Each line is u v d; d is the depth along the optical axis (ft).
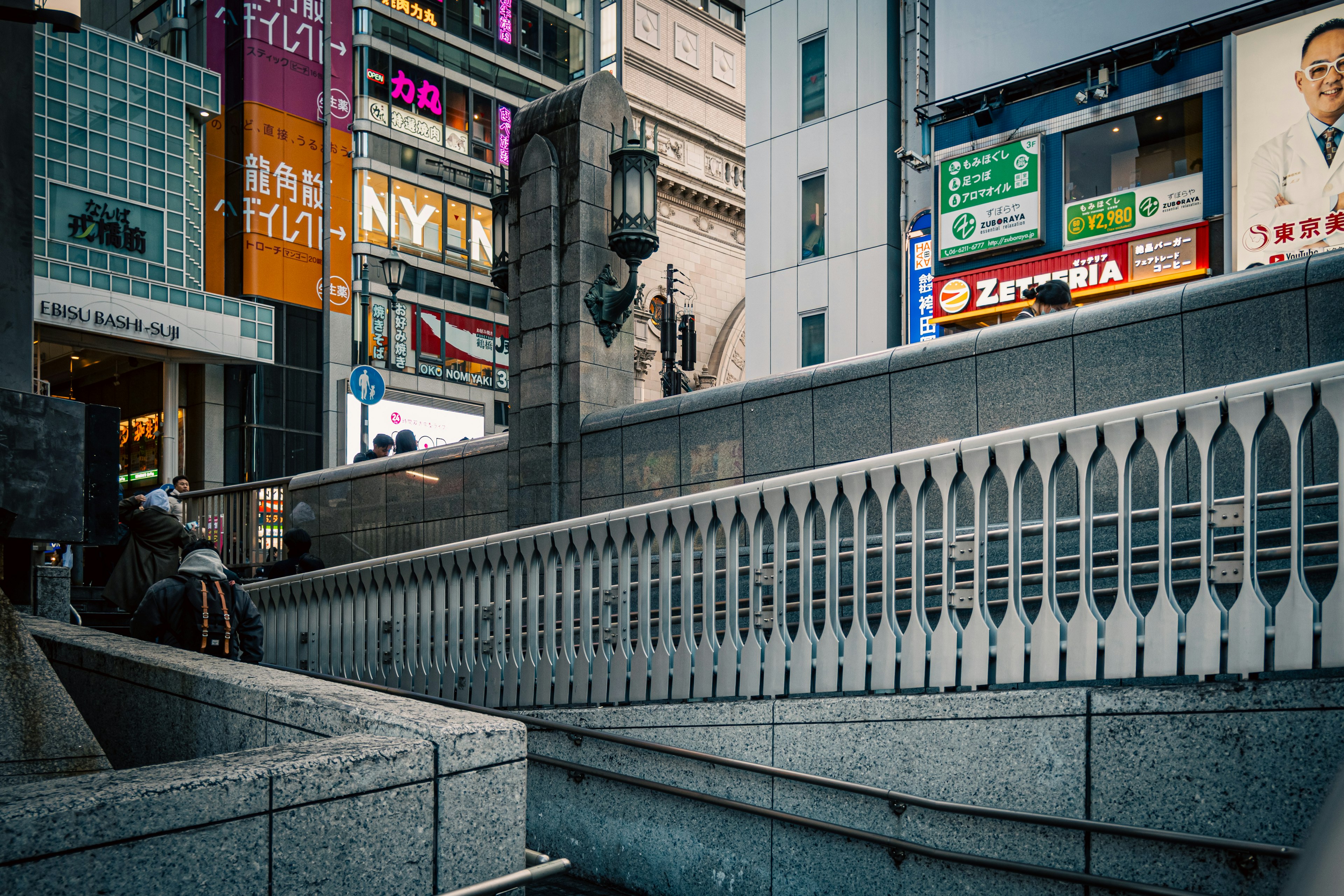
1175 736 12.73
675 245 140.46
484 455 34.58
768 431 25.20
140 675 14.11
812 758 16.44
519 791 9.23
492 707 22.90
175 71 108.99
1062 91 61.00
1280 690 11.96
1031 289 61.62
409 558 25.63
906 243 72.38
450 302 131.13
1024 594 17.29
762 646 18.04
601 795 19.71
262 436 112.68
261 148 116.26
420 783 8.54
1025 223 61.87
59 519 18.44
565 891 19.01
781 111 82.28
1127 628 13.55
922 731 15.12
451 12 134.10
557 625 23.81
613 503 28.89
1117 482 15.79
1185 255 54.90
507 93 140.36
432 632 25.11
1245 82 52.70
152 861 6.94
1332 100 49.67
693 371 135.23
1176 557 16.66
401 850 8.34
